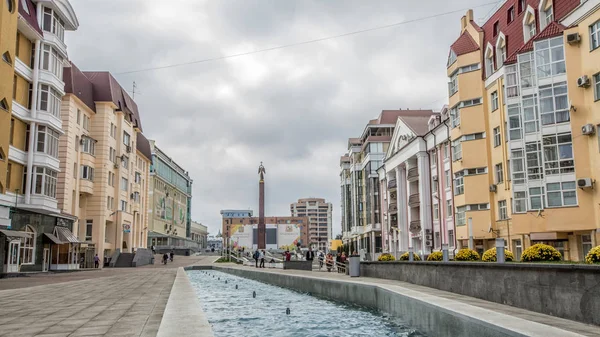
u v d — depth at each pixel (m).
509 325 7.26
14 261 33.75
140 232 67.81
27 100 34.84
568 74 26.17
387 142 68.56
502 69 33.47
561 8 27.80
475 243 36.16
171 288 17.78
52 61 36.41
